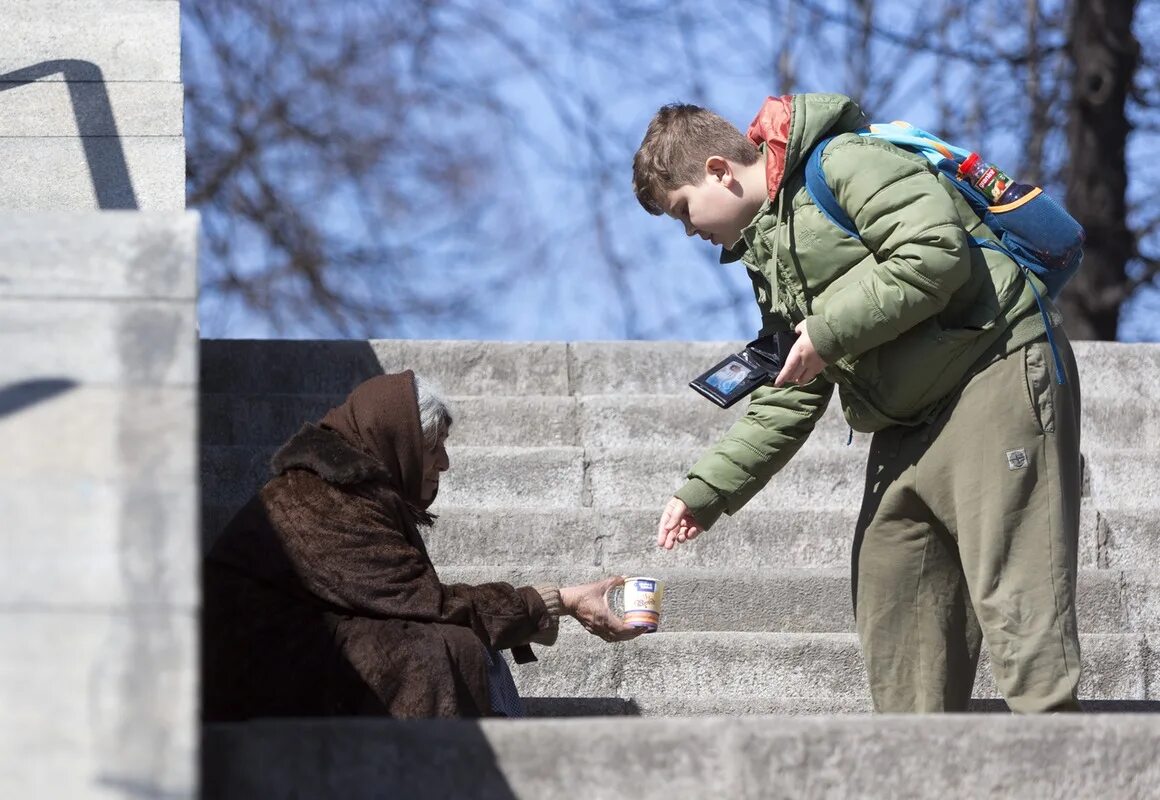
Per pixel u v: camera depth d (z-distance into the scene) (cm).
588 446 1758
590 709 1294
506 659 1341
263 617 1074
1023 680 1005
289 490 1113
